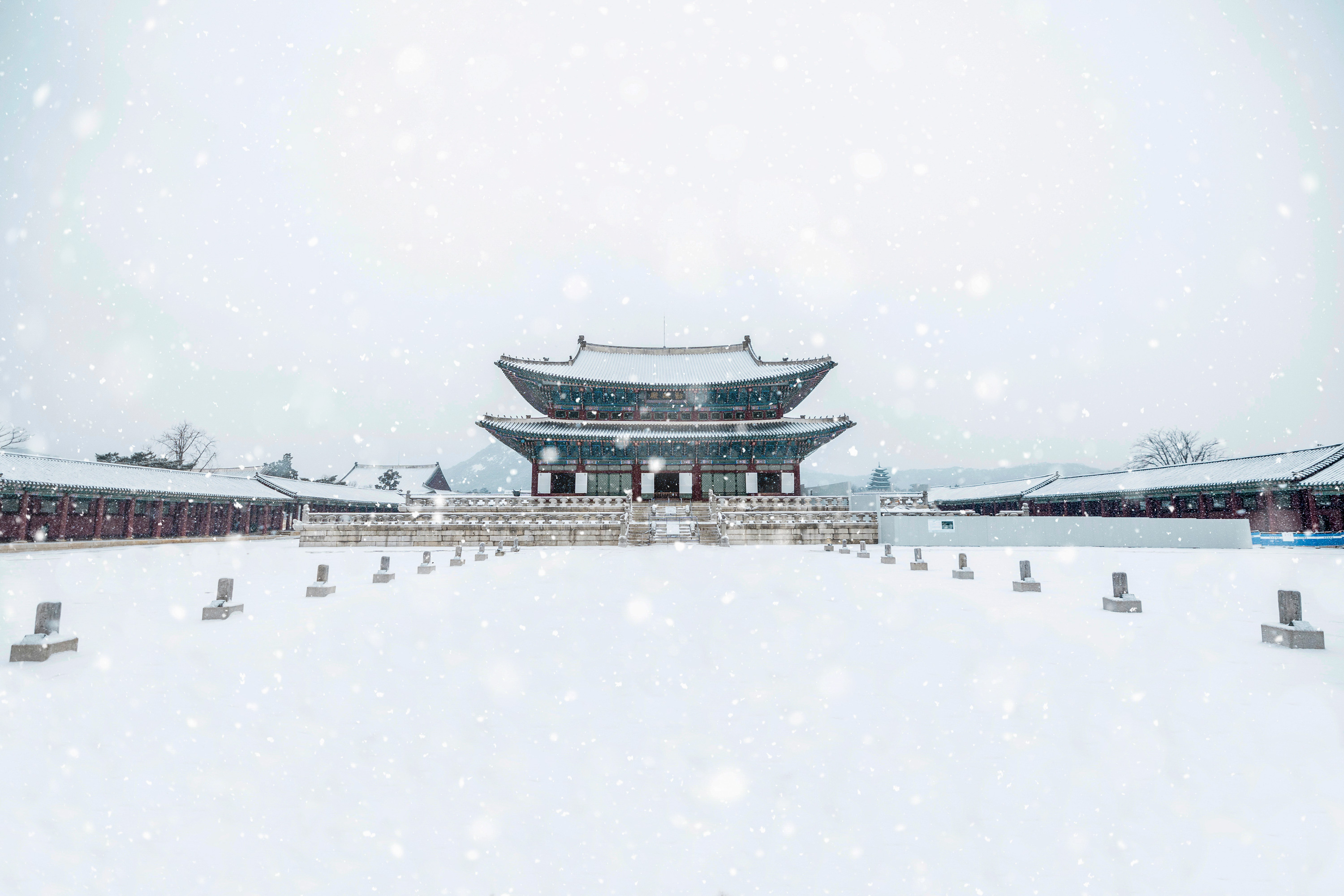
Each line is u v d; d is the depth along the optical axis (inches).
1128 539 1183.6
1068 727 188.1
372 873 117.0
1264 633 311.4
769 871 116.7
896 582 591.8
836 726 190.5
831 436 1689.2
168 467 2445.9
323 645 310.8
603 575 651.5
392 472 3223.4
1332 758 161.6
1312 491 1275.8
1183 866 115.0
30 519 1279.5
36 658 279.4
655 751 172.9
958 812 137.3
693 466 1729.8
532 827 133.0
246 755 171.8
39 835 130.5
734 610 413.4
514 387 1892.2
